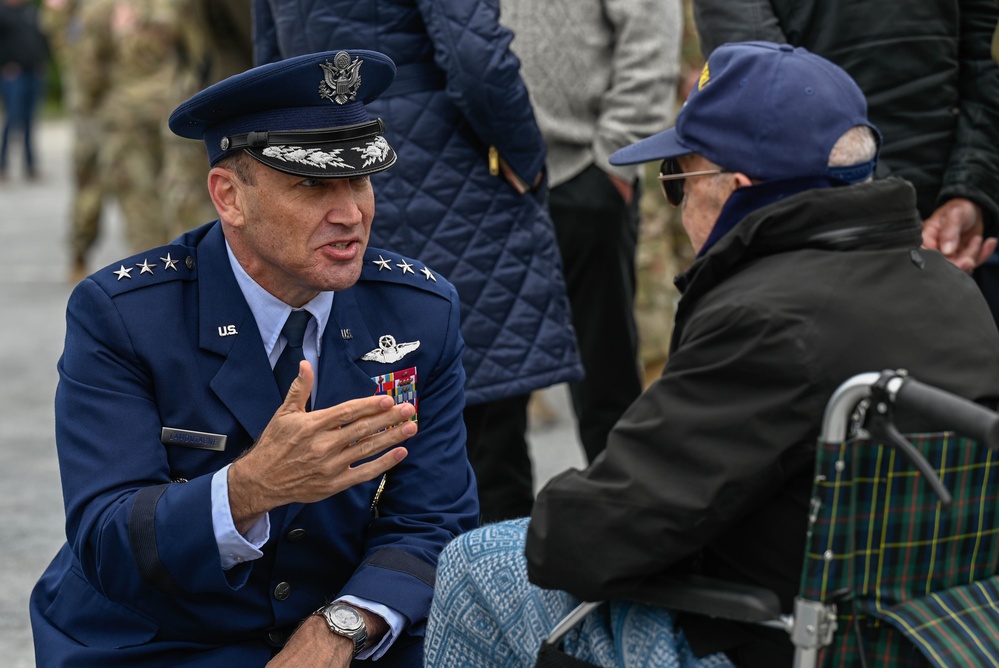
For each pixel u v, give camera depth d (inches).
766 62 113.7
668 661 109.7
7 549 235.3
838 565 100.3
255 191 126.4
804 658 101.2
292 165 124.4
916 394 94.5
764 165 112.5
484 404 194.1
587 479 107.8
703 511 103.7
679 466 105.0
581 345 233.1
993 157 183.9
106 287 130.5
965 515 104.7
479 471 203.5
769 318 103.7
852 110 112.9
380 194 186.5
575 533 106.7
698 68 295.9
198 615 130.0
